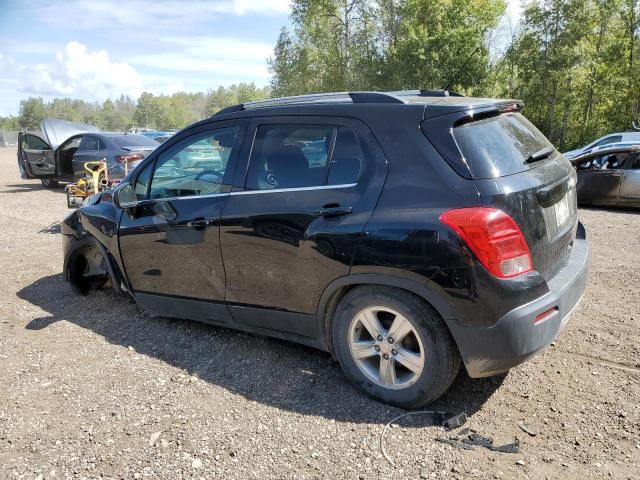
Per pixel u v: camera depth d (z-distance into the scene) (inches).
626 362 139.9
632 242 289.0
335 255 120.7
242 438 112.1
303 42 1754.4
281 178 134.2
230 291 145.2
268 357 149.3
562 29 1245.7
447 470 100.7
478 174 109.7
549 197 118.5
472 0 1354.6
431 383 115.5
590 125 1352.1
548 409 119.8
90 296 205.0
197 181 151.5
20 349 157.5
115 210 176.4
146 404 126.0
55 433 114.9
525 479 97.7
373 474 100.2
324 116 130.4
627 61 1291.8
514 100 137.3
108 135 515.8
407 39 1396.4
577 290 126.0
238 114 146.9
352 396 127.6
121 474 101.7
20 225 364.5
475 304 106.7
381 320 122.9
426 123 116.8
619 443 107.3
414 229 110.4
